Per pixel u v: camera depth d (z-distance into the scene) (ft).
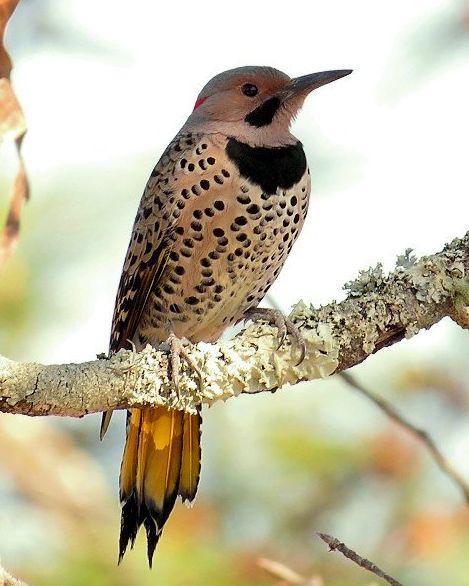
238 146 32.14
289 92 33.50
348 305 26.27
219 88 33.65
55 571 36.11
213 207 31.94
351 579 38.04
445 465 28.58
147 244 32.91
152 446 31.76
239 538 37.91
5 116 21.30
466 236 26.68
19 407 23.16
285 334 25.76
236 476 39.42
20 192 21.74
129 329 34.50
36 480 38.93
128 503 31.81
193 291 33.22
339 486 39.45
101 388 23.66
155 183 32.65
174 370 24.53
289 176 32.53
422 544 38.55
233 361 25.40
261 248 32.65
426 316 26.27
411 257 26.99
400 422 28.76
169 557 36.09
